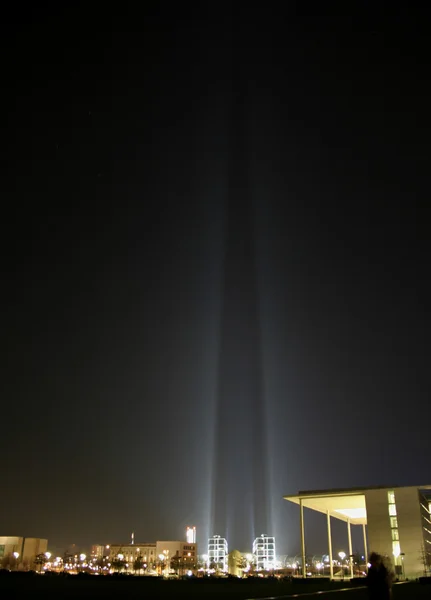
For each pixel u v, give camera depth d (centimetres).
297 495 8881
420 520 7944
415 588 4769
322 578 8338
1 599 3438
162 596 3803
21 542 15375
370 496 8331
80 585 5209
